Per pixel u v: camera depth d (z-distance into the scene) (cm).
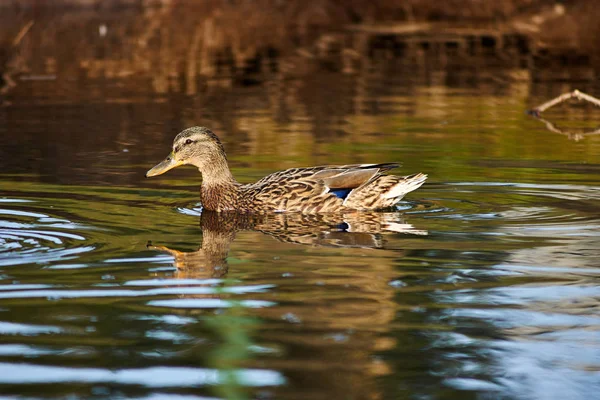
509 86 2792
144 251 1112
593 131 2081
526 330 844
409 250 1128
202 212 1389
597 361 773
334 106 2447
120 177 1609
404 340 814
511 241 1170
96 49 3400
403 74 3047
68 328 834
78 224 1256
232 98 2556
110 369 743
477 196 1458
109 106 2406
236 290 951
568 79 2894
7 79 2842
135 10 4306
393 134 2050
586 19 4362
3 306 890
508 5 4631
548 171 1647
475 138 2000
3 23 3803
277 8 4619
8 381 719
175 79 2895
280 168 1705
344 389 711
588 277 1005
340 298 926
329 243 1171
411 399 698
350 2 4672
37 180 1559
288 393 705
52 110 2336
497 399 700
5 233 1187
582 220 1285
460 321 862
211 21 4206
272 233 1243
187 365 754
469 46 3666
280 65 3225
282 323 852
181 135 1458
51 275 995
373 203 1399
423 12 4612
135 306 896
